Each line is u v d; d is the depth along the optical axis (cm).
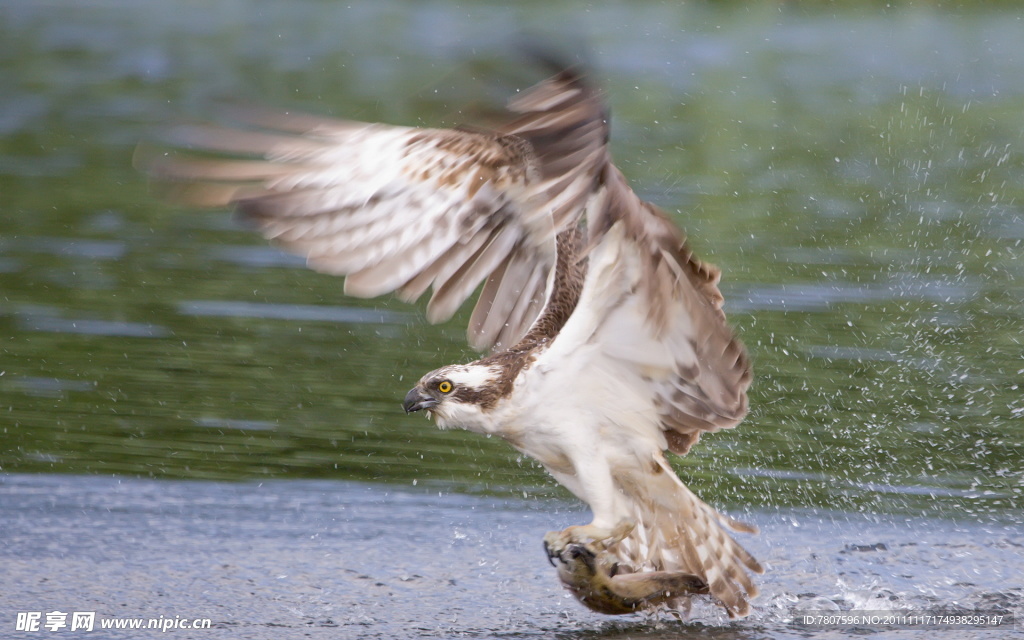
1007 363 1556
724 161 2788
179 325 1688
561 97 671
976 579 1036
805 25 5078
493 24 4906
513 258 891
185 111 3238
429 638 898
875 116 3400
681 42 4556
